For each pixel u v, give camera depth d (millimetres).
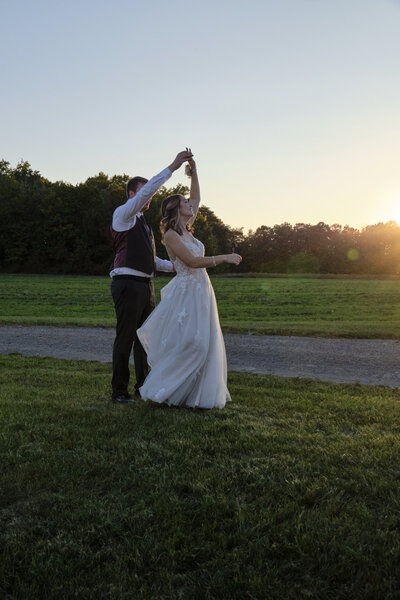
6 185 67062
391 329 10945
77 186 67062
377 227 92750
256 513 2463
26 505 2605
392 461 3061
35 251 64688
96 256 64938
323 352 8320
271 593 1935
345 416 4109
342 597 1925
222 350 4449
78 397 4902
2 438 3541
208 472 2908
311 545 2209
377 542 2234
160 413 4133
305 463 3023
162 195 61875
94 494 2719
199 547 2217
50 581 2023
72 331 11391
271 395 5012
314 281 43844
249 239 95688
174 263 4426
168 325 4328
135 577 2029
